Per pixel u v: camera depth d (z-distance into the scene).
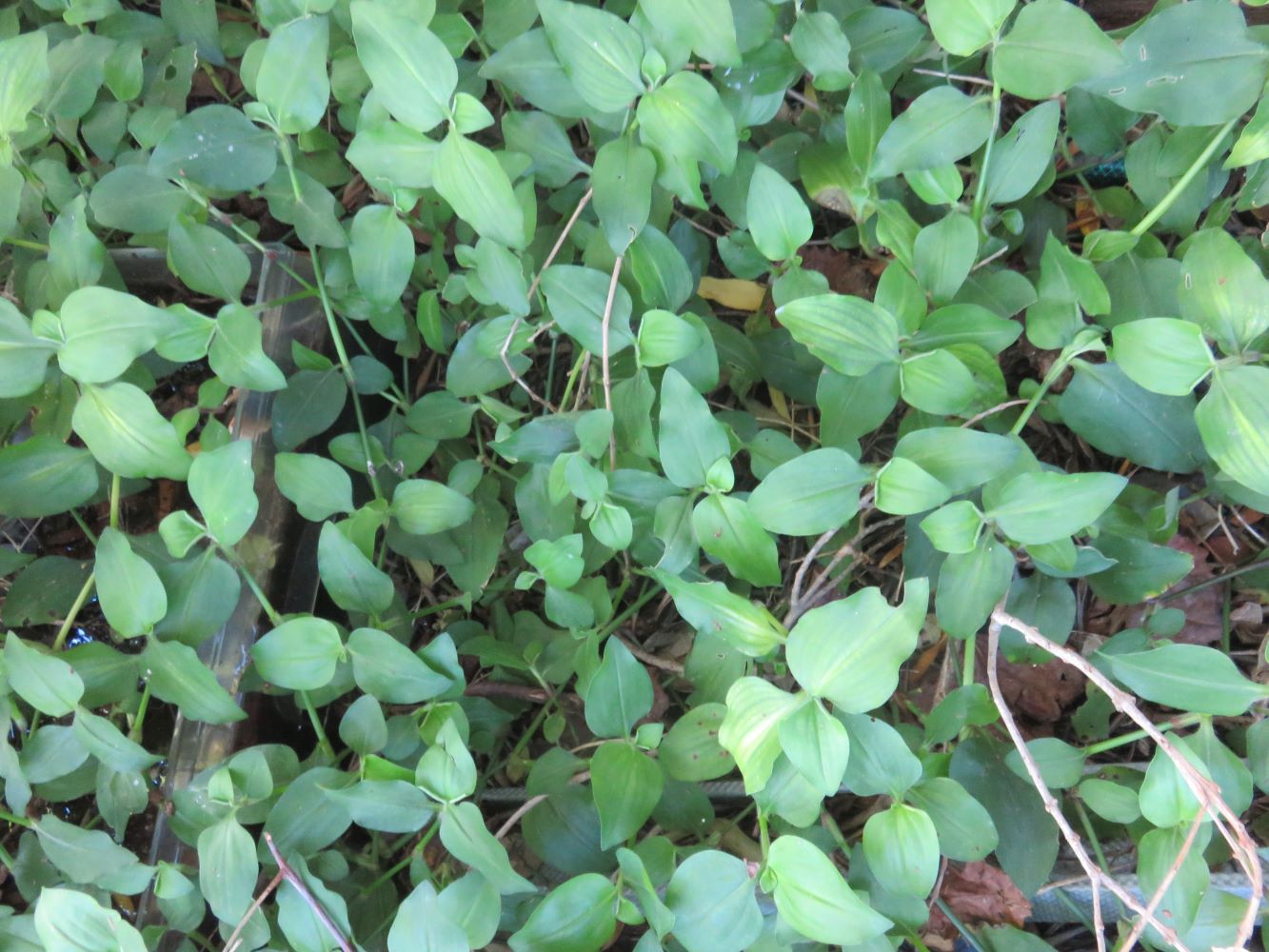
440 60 0.47
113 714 0.57
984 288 0.55
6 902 0.58
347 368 0.58
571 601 0.53
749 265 0.58
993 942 0.52
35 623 0.57
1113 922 0.57
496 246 0.52
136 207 0.56
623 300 0.53
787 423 0.63
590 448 0.52
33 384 0.49
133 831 0.58
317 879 0.48
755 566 0.50
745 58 0.54
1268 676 0.56
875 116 0.54
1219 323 0.47
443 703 0.52
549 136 0.56
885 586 0.62
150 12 0.72
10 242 0.59
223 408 0.62
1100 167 0.64
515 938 0.46
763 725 0.46
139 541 0.55
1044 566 0.51
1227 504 0.60
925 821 0.45
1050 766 0.50
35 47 0.52
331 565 0.51
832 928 0.44
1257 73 0.48
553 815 0.52
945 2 0.47
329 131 0.68
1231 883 0.53
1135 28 0.52
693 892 0.46
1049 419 0.55
